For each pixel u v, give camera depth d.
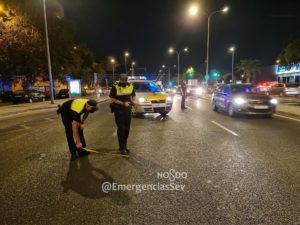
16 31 24.81
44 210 3.65
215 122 11.34
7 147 7.37
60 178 4.83
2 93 32.66
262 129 9.61
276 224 3.25
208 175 4.87
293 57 36.84
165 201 3.85
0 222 3.38
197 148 6.84
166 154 6.28
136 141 7.68
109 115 14.56
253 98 12.48
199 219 3.36
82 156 6.22
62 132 9.59
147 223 3.28
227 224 3.25
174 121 11.65
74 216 3.48
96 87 33.91
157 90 13.72
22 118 14.77
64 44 35.59
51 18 32.56
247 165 5.43
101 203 3.82
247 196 4.00
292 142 7.47
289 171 5.05
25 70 31.52
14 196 4.12
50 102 27.08
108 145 7.27
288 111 14.70
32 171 5.25
